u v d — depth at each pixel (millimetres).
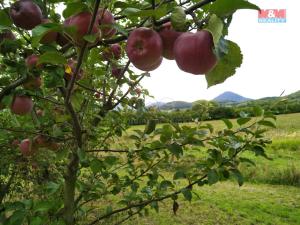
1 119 3338
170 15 1097
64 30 1135
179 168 2953
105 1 1294
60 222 1986
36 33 1090
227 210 7172
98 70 2789
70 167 2574
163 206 7203
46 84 1784
